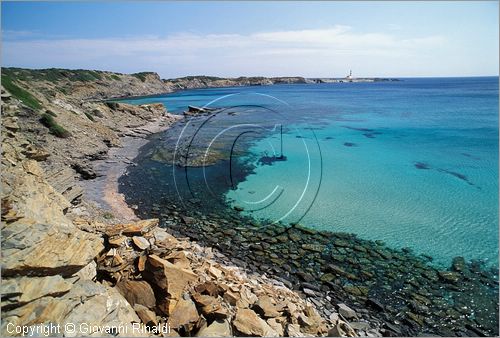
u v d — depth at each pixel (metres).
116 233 9.01
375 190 19.77
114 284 7.29
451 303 9.82
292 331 7.05
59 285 5.85
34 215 7.48
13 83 26.80
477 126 41.28
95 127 29.58
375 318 9.12
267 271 11.12
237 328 6.41
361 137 35.03
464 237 14.04
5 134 13.46
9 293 5.16
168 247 8.83
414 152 29.19
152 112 46.66
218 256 11.82
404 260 12.16
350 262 11.91
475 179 22.12
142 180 19.98
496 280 10.99
